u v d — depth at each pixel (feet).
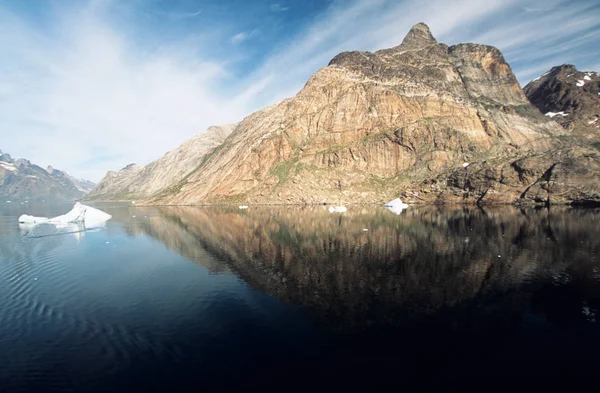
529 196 288.71
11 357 50.29
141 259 116.47
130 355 50.34
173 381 43.39
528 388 41.55
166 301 73.41
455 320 61.11
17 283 89.66
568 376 43.98
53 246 146.41
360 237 150.20
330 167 428.97
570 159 283.18
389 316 63.00
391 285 81.10
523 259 102.53
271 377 43.83
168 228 199.41
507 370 45.44
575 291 74.64
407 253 115.03
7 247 145.07
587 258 101.71
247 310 67.15
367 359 48.11
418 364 46.91
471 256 108.06
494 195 307.99
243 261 109.60
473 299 71.05
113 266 107.45
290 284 83.56
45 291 82.33
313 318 62.75
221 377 44.09
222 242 146.20
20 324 62.44
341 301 71.26
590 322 59.57
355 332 56.65
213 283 85.76
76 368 47.06
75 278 93.61
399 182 396.98
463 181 335.67
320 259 109.60
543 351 50.26
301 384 42.27
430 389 41.29
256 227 193.57
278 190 418.31
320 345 52.44
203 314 65.51
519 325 58.85
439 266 97.35
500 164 322.75
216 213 299.58
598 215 202.80
